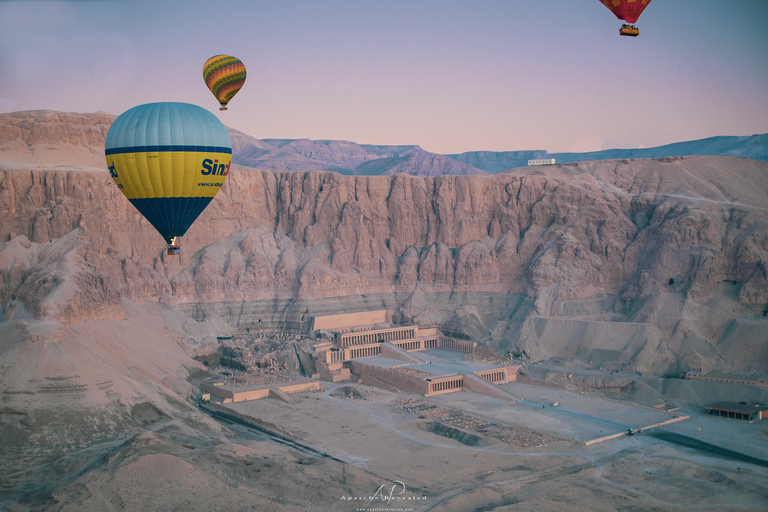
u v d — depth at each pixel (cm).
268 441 16750
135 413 16612
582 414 19188
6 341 17688
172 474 12469
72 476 13288
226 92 17625
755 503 13325
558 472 15000
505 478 14550
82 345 18188
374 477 14238
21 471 13950
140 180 14725
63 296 18938
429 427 18412
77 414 15762
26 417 15462
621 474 14838
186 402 18475
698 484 14225
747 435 17500
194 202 15325
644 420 18575
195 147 14662
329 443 16712
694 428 18112
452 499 13062
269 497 12575
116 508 11594
